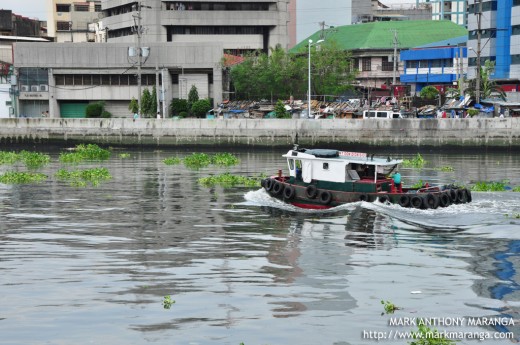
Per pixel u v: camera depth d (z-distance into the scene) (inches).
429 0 6087.6
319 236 847.1
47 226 914.7
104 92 3046.3
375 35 4067.4
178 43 3004.4
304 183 1119.6
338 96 3157.0
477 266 697.6
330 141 2450.8
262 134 2498.8
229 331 509.0
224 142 2534.5
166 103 2989.7
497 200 1121.4
